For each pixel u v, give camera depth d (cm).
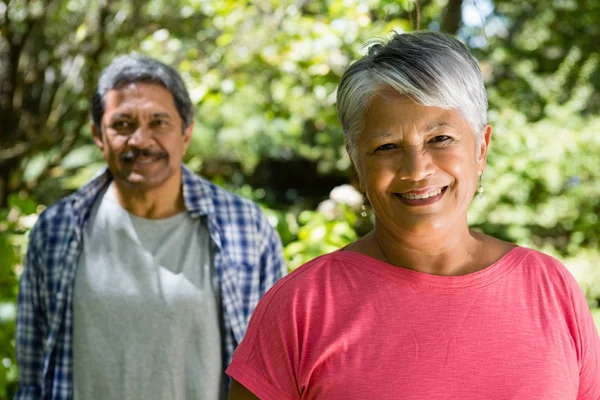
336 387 129
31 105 446
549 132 554
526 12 639
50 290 207
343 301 134
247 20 423
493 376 129
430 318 133
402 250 138
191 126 229
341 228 319
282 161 1066
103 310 204
